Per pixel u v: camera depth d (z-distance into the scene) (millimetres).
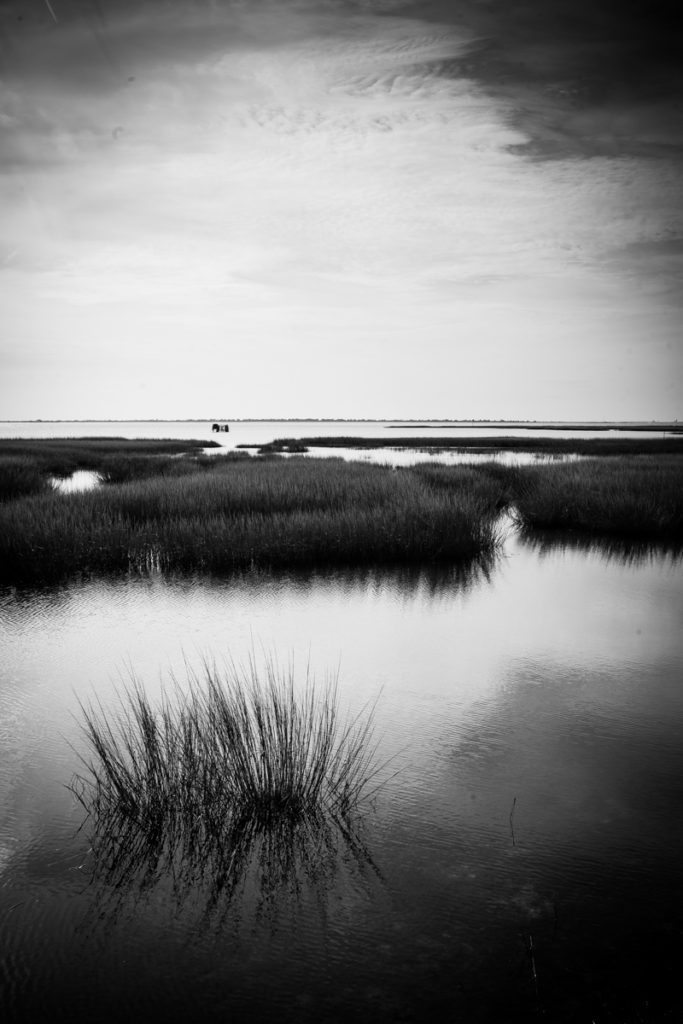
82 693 6508
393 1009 2943
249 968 3178
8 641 8133
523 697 6457
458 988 3049
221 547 12336
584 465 24047
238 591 10578
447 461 34375
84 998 3020
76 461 35094
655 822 4332
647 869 3850
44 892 3682
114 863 3922
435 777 4883
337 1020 2889
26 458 32219
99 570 12016
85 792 4672
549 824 4305
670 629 8695
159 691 6492
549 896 3629
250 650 7828
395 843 4098
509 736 5598
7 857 3971
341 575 11656
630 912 3504
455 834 4191
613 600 10078
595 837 4164
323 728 5629
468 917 3480
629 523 15539
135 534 12625
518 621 9031
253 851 4043
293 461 29641
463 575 11711
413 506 13867
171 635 8391
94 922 3469
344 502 15508
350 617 9195
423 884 3730
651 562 12805
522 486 20969
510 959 3209
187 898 3641
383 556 12820
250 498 15594
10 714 5996
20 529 11844
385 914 3506
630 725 5836
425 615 9289
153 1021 2898
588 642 8133
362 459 36062
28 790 4699
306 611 9492
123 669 7199
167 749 4668
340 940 3340
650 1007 2932
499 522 17266
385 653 7715
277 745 4828
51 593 10453
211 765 4426
